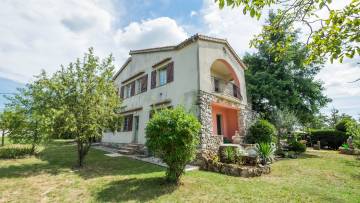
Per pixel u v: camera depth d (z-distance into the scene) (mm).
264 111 17250
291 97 15750
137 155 12258
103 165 9125
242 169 7285
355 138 12992
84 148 9266
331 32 2959
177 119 6195
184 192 5336
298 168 8695
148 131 6379
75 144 19266
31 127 11070
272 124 13906
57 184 6098
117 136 16953
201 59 10594
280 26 3676
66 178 6797
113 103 9484
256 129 12664
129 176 7047
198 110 9680
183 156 6000
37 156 11586
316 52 3248
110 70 9438
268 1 3141
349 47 2830
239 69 14586
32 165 8984
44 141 11500
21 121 11047
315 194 5262
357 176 7332
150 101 13398
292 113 14320
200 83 10109
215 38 11648
